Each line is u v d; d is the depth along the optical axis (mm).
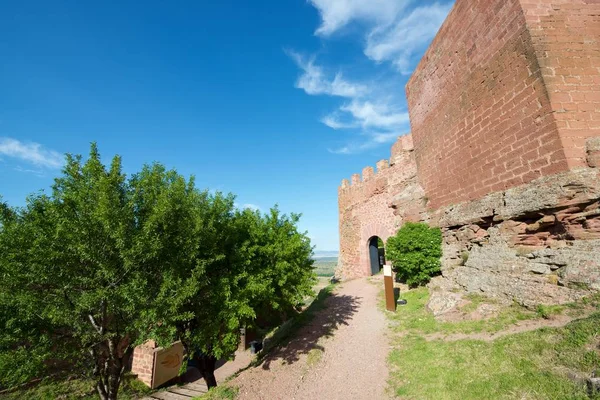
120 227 5602
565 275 5961
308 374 7090
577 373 3670
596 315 4668
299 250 9664
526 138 7191
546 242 6918
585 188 5895
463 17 9656
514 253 7480
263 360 8672
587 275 5551
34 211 5992
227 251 8133
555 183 6332
